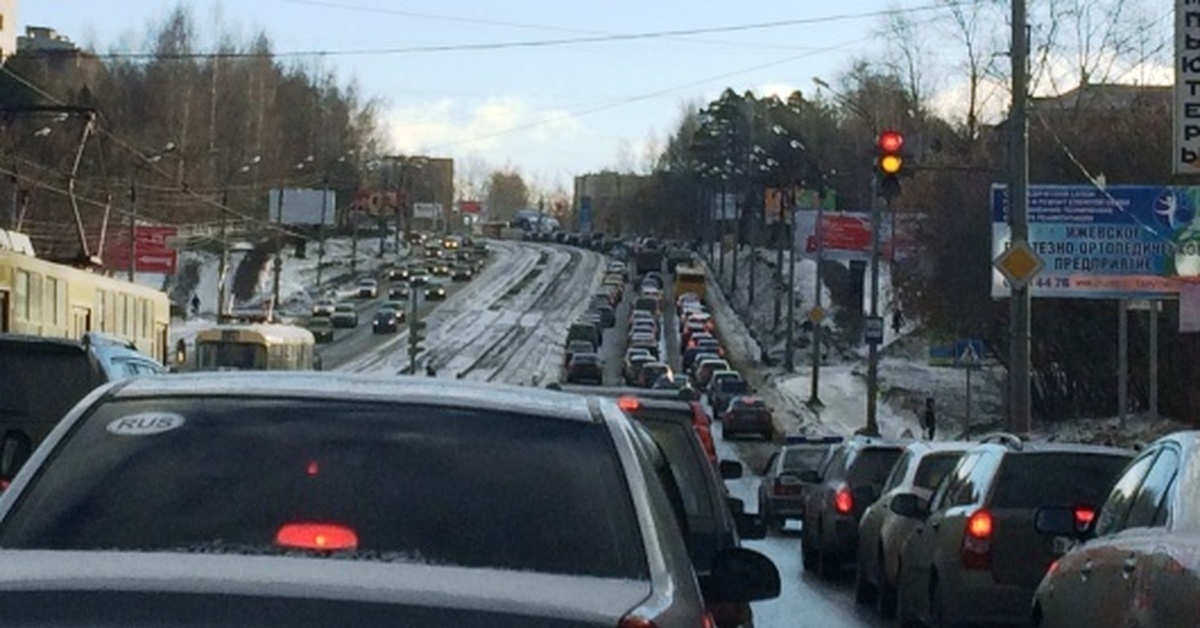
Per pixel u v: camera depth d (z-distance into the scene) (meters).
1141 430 44.62
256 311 100.38
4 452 15.40
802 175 123.56
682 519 6.72
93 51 116.88
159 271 74.25
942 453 17.59
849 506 21.58
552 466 4.66
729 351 95.94
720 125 153.38
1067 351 56.84
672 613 4.14
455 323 106.56
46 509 4.35
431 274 134.00
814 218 85.44
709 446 13.02
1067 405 57.47
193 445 4.60
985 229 57.75
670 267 140.88
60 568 3.96
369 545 4.23
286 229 124.94
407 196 165.38
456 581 4.00
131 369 19.31
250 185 110.94
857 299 95.06
